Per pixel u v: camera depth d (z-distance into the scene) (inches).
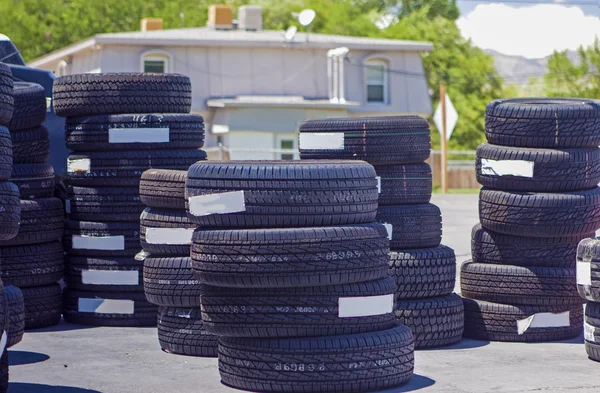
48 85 635.5
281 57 2036.2
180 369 379.6
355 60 2080.5
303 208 338.0
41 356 403.9
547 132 433.4
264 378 337.7
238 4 3004.4
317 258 333.1
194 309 407.2
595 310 392.5
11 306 377.7
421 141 442.9
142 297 477.1
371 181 351.6
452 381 356.8
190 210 348.8
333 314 338.0
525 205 432.8
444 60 2797.7
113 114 477.4
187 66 1979.6
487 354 409.7
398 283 421.7
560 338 439.5
